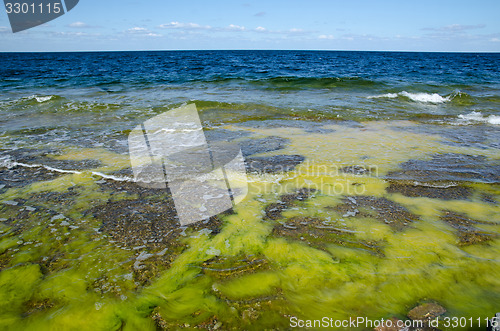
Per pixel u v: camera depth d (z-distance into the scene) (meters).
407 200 4.30
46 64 39.31
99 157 5.89
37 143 6.75
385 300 2.54
